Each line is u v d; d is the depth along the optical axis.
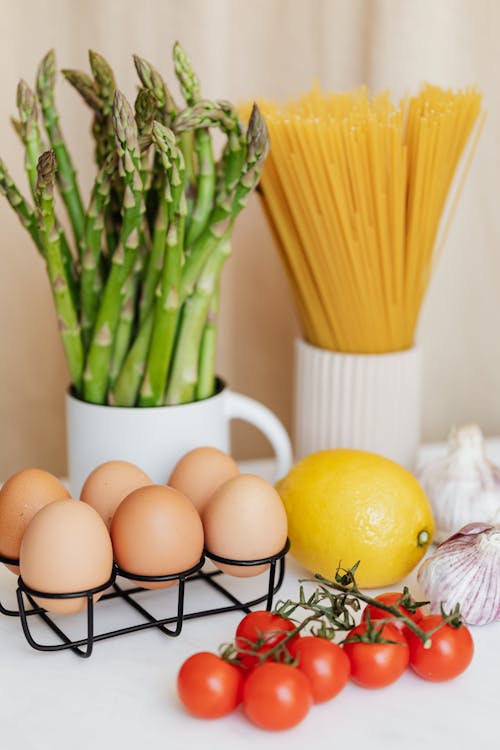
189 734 0.69
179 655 0.75
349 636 0.73
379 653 0.71
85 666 0.74
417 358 0.98
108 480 0.79
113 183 0.89
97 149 0.93
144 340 0.87
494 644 0.77
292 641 0.72
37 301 1.11
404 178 0.90
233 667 0.70
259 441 1.20
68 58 1.07
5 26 1.05
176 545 0.74
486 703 0.72
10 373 1.13
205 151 0.88
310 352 0.98
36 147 0.88
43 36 1.06
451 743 0.69
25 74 1.06
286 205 0.93
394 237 0.92
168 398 0.89
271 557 0.76
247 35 1.10
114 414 0.88
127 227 0.84
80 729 0.70
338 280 0.93
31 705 0.71
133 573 0.74
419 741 0.69
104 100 0.91
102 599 0.81
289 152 0.90
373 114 0.90
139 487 0.79
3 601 0.80
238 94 1.12
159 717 0.71
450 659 0.72
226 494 0.77
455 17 1.10
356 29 1.11
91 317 0.89
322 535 0.80
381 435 0.97
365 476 0.81
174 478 0.82
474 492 0.89
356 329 0.96
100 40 1.07
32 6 1.05
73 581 0.72
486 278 1.17
